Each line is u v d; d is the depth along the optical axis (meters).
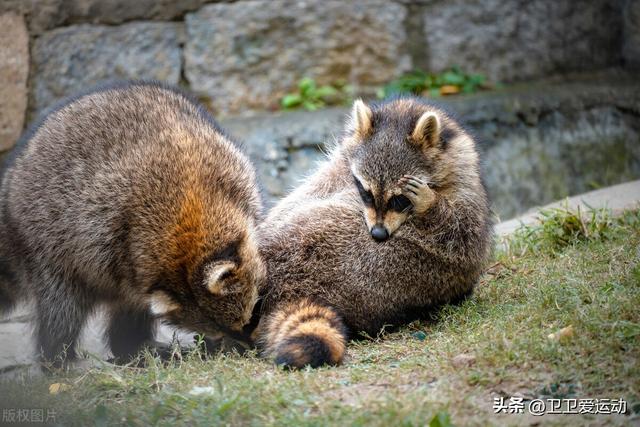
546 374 6.11
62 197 8.00
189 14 14.34
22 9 13.90
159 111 8.38
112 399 6.53
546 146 14.61
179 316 7.93
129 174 7.89
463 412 5.68
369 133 8.71
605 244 8.63
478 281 8.57
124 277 8.10
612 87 15.34
